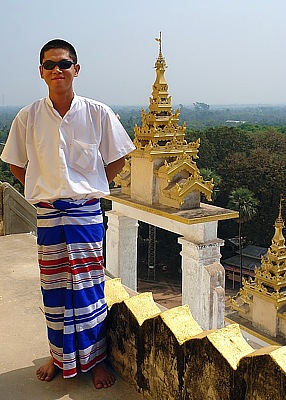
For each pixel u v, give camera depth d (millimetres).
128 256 10172
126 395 3672
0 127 128875
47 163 3506
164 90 10250
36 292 5938
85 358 3707
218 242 9539
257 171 40875
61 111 3500
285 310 12969
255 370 2652
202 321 9617
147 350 3512
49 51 3371
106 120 3635
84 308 3641
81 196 3533
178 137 10141
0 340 4637
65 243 3559
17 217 9062
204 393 3006
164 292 37094
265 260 13828
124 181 10555
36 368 4074
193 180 9664
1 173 32781
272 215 39562
